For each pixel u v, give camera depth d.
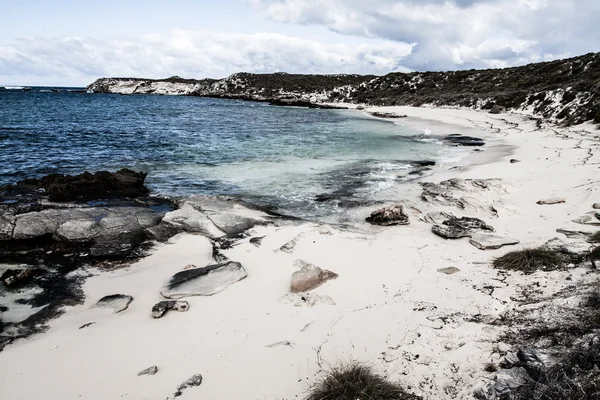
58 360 5.16
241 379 4.64
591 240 7.66
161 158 19.22
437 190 12.49
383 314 5.85
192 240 9.30
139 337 5.61
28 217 9.29
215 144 23.67
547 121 28.48
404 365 4.61
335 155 20.42
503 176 14.25
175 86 131.75
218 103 77.50
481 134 27.33
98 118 39.31
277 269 7.67
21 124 30.78
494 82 50.50
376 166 17.66
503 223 9.67
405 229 9.90
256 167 17.42
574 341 4.23
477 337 4.96
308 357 4.96
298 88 94.62
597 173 12.88
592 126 23.20
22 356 5.26
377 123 37.12
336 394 4.08
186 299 6.59
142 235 9.40
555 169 14.26
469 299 6.08
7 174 15.16
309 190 13.80
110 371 4.91
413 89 62.47
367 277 7.16
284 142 24.77
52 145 21.69
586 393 3.36
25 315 6.29
